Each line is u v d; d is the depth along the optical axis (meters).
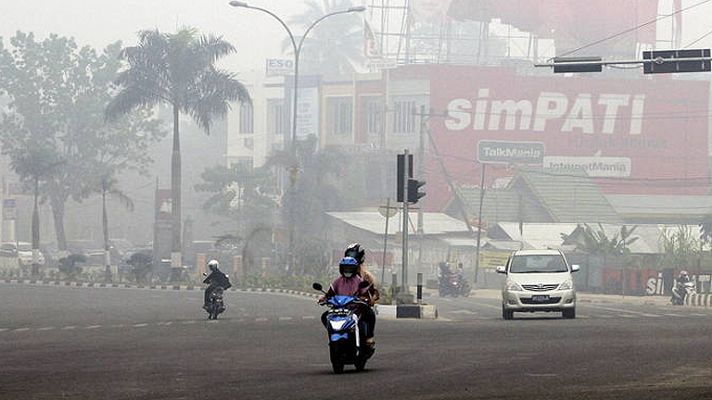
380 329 54.84
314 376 31.66
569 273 67.38
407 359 36.56
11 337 51.78
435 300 110.88
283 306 87.19
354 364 33.38
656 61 66.12
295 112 129.50
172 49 143.00
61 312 76.56
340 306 32.84
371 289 33.62
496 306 92.31
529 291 65.38
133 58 144.50
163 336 51.62
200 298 103.00
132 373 33.38
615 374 29.89
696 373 29.67
